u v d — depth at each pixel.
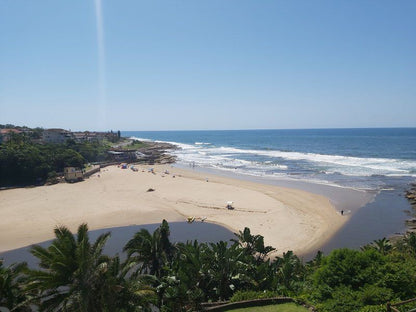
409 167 81.06
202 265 19.06
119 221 43.03
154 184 66.62
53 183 69.12
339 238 35.44
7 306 14.87
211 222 41.94
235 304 16.25
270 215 43.44
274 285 18.80
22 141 93.56
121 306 14.09
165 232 22.05
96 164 97.31
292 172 78.94
